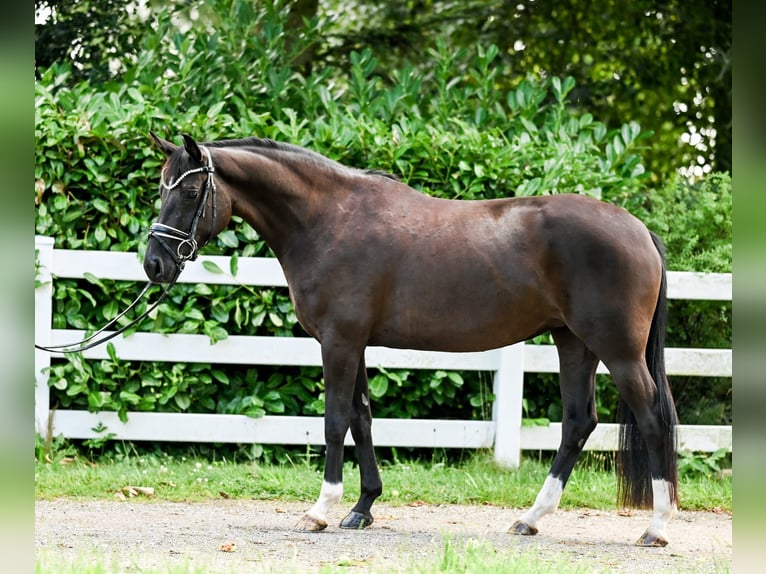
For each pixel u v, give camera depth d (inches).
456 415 446.3
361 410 329.7
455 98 504.7
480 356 421.7
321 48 714.2
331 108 468.1
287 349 418.3
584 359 329.1
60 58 629.6
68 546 282.5
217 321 422.0
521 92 502.3
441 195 430.3
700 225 466.3
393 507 369.4
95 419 416.8
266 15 552.1
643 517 369.7
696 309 458.0
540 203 318.7
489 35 748.0
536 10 750.5
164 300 423.2
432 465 423.8
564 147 446.0
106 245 426.9
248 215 323.3
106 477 383.6
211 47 504.7
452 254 315.3
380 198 326.0
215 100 480.1
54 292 418.9
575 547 307.4
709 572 270.1
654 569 275.3
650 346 318.0
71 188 424.2
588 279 306.2
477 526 340.2
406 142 427.8
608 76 762.2
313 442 420.2
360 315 314.0
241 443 426.0
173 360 417.7
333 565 266.5
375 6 757.3
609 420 448.8
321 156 330.0
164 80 459.2
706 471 424.8
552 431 426.9
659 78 746.2
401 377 422.6
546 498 327.6
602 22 746.2
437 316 315.3
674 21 737.0
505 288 313.1
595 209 314.0
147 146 422.6
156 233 308.3
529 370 423.8
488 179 432.1
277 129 431.2
